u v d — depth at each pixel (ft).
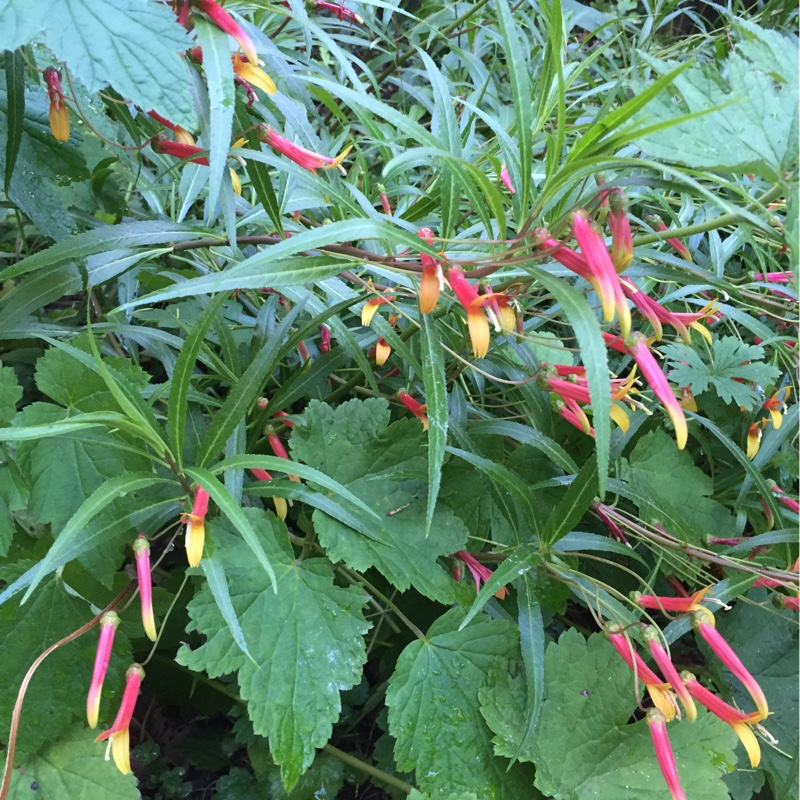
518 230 0.95
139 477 0.94
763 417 1.53
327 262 0.97
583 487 1.08
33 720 1.10
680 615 1.08
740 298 1.52
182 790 1.49
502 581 1.08
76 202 1.56
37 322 1.22
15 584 0.95
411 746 1.13
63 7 0.83
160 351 1.33
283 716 1.04
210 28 0.92
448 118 1.08
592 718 1.21
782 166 0.83
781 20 2.14
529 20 1.98
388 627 1.59
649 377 0.90
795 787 1.31
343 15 1.58
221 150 0.89
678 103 0.86
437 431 0.92
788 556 1.30
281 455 1.26
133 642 1.40
